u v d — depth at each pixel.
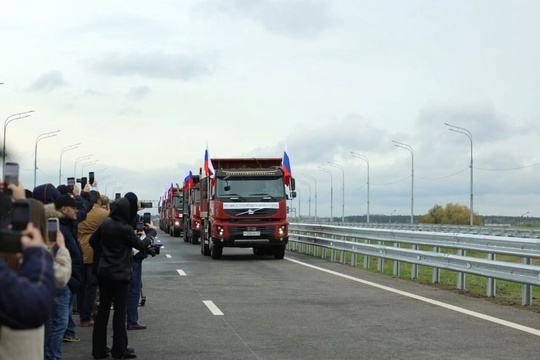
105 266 8.30
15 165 3.85
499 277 12.56
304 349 8.68
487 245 13.29
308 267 21.28
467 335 9.50
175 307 12.59
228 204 24.28
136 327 10.30
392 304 12.69
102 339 8.39
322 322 10.76
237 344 9.06
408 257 17.19
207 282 16.89
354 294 14.24
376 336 9.51
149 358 8.29
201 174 28.56
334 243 23.67
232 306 12.65
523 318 10.94
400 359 8.01
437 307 12.23
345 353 8.40
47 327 7.29
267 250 27.44
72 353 8.73
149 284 16.48
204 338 9.53
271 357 8.22
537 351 8.38
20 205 3.45
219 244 24.34
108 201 12.80
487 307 12.22
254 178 24.56
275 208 24.41
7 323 3.21
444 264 15.13
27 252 3.45
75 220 7.47
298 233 30.45
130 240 8.34
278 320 11.01
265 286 15.89
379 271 19.33
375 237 19.62
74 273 7.35
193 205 37.28
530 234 46.88
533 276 11.47
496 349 8.52
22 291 3.21
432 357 8.09
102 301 8.45
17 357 4.33
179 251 30.80
